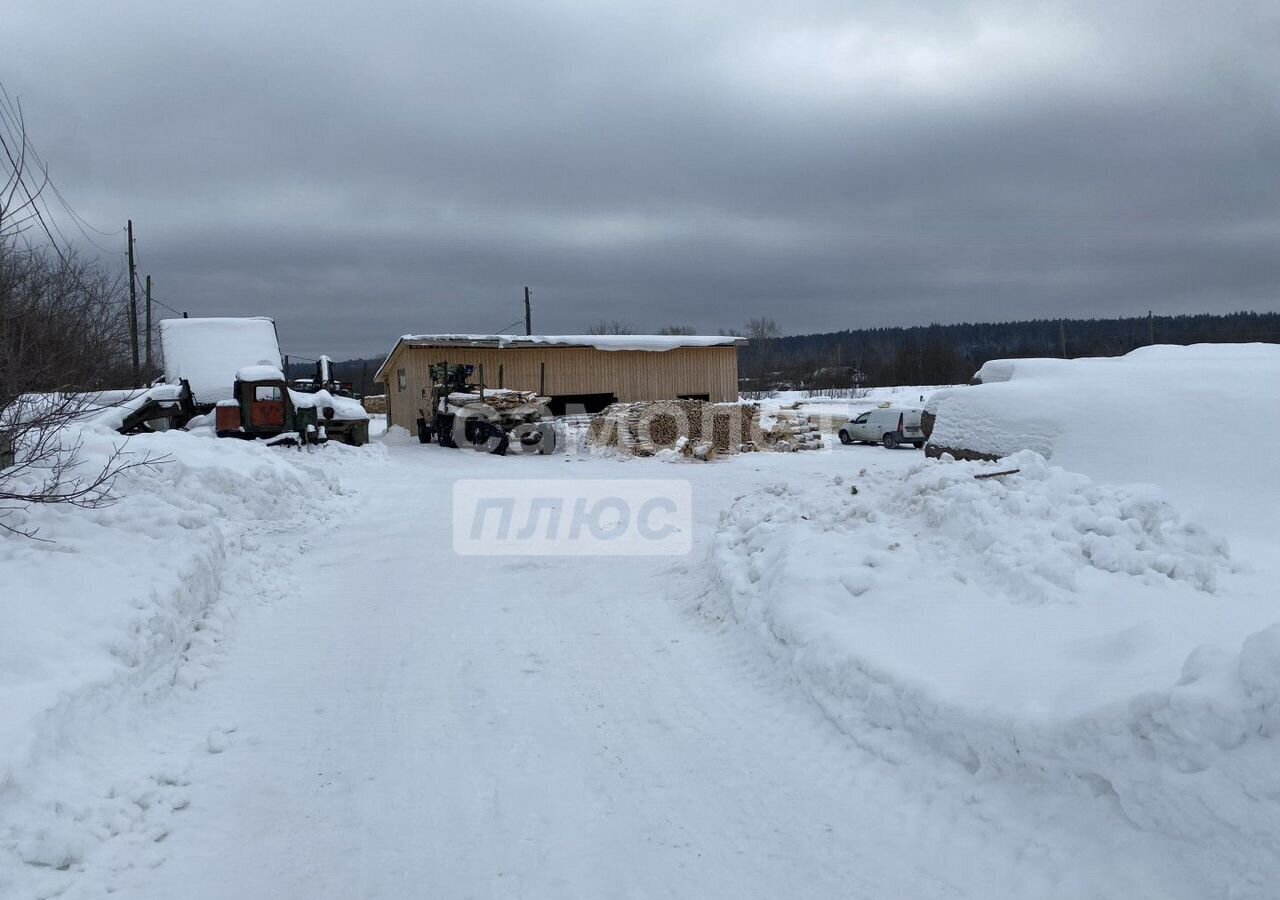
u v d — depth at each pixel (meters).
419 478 18.47
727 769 4.95
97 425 12.05
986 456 11.30
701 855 4.12
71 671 5.29
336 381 30.97
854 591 6.42
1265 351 12.13
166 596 6.73
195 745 5.29
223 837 4.29
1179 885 3.39
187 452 12.46
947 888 3.77
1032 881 3.71
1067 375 11.88
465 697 6.09
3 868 3.76
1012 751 4.23
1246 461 9.24
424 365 31.12
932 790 4.45
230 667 6.69
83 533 7.49
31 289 7.45
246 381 20.91
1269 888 3.17
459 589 9.02
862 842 4.17
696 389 34.62
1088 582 5.91
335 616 8.06
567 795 4.71
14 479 8.07
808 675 5.71
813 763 4.95
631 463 22.61
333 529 12.37
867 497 8.54
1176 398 10.26
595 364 33.16
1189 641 4.68
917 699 4.80
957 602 6.00
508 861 4.10
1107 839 3.72
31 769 4.32
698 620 7.61
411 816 4.51
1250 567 6.61
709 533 11.62
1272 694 3.40
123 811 4.38
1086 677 4.55
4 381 6.80
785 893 3.80
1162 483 9.40
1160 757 3.63
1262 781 3.32
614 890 3.86
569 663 6.73
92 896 3.75
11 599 5.93
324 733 5.50
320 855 4.15
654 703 5.91
